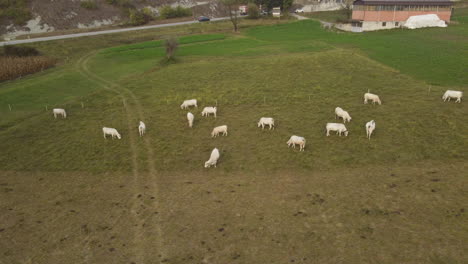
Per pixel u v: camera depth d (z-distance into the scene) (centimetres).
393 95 3669
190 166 2578
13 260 1702
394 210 1944
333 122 3131
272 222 1906
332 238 1753
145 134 3114
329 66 4800
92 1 10488
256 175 2417
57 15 9262
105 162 2680
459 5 10962
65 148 2897
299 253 1664
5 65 5088
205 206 2089
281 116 3344
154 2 12162
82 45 6956
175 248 1745
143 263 1653
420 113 3148
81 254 1730
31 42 6775
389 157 2516
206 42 7344
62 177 2505
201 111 3591
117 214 2053
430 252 1614
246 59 5462
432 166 2373
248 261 1631
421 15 7650
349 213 1945
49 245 1802
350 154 2584
